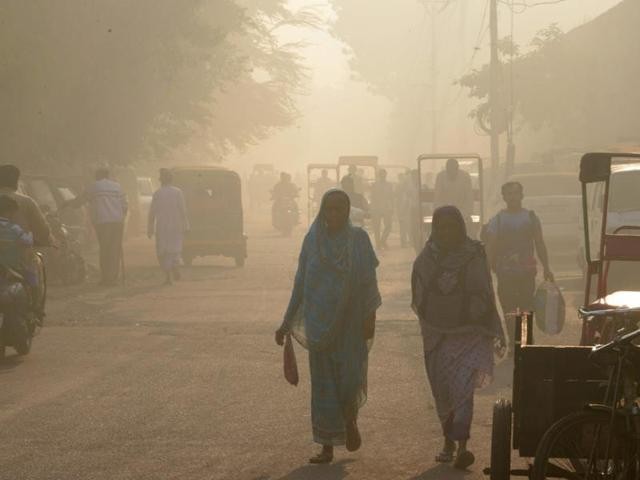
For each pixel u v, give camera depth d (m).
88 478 17.53
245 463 18.53
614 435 13.58
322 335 18.44
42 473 17.83
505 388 25.25
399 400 23.77
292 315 19.03
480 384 18.36
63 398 24.03
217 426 21.30
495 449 15.06
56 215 50.69
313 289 18.59
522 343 14.86
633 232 41.62
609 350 13.51
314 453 19.23
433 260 18.62
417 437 20.45
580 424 13.88
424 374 26.77
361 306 18.75
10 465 18.36
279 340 19.20
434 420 21.81
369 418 22.05
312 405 18.70
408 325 35.56
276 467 18.30
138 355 30.02
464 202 47.19
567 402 14.48
